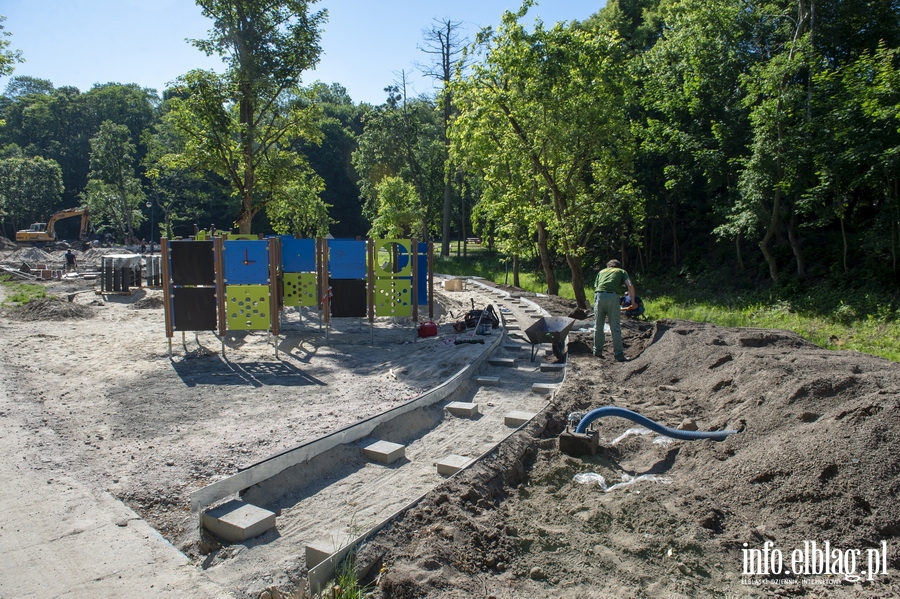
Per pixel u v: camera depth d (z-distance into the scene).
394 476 5.46
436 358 10.23
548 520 4.61
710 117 24.09
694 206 29.45
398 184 38.78
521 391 8.54
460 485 4.86
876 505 4.20
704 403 7.39
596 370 9.49
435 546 3.93
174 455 5.71
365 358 10.70
